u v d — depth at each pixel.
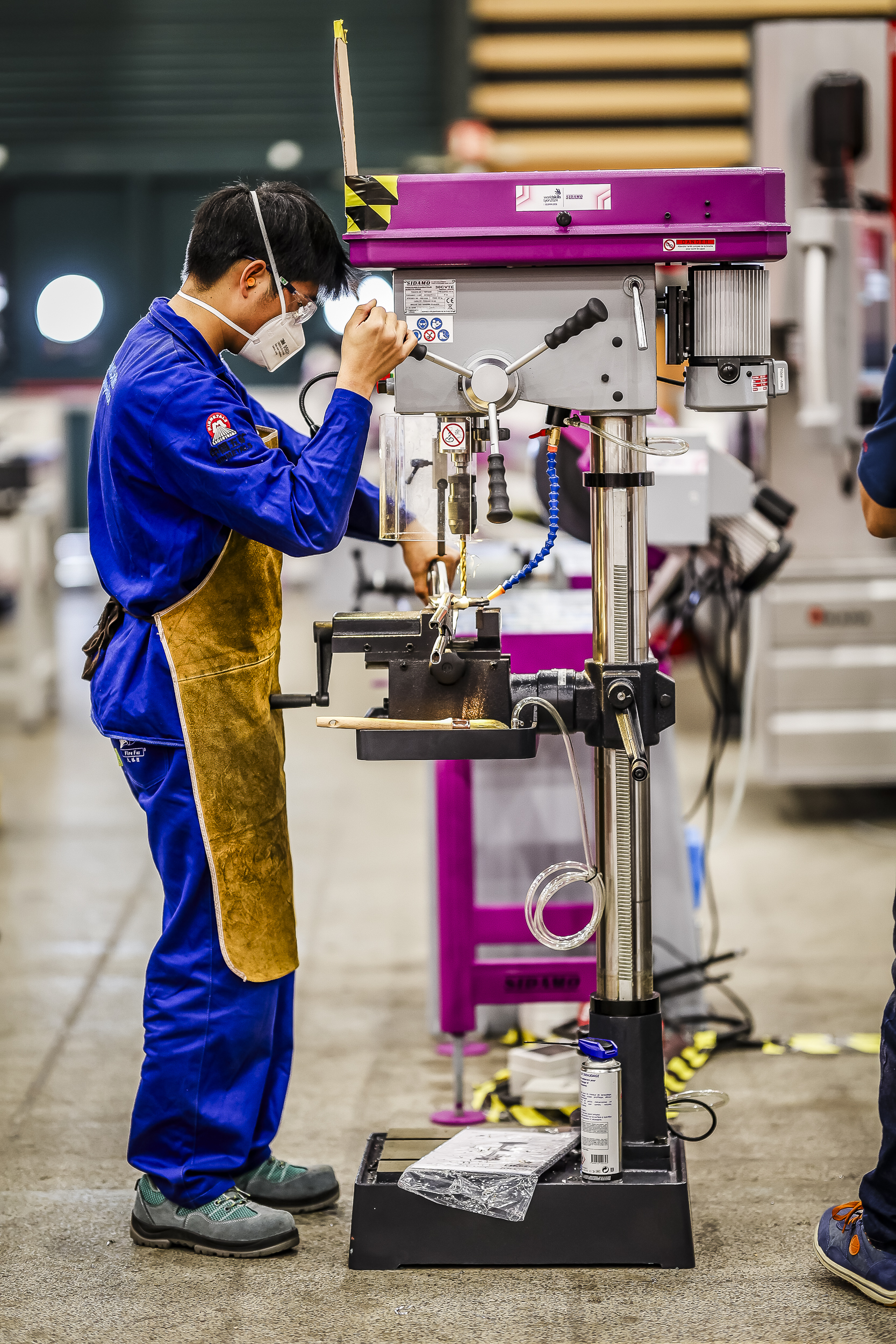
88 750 10.92
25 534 11.38
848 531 8.38
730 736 10.76
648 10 17.67
